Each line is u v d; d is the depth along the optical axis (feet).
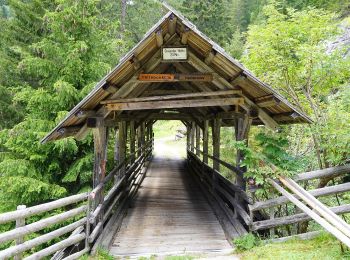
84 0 38.81
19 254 12.74
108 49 42.37
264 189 20.21
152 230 24.58
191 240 22.36
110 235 22.24
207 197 34.27
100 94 20.24
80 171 37.81
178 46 21.98
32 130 35.78
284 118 22.40
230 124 38.75
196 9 103.45
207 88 25.90
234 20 137.69
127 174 32.60
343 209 19.39
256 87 20.36
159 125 149.59
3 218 11.62
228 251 19.88
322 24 28.35
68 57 36.27
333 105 23.21
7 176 35.12
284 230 23.72
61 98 36.45
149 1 69.26
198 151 52.80
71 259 16.75
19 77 45.47
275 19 29.63
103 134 22.29
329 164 22.57
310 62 26.99
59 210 35.32
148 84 27.53
